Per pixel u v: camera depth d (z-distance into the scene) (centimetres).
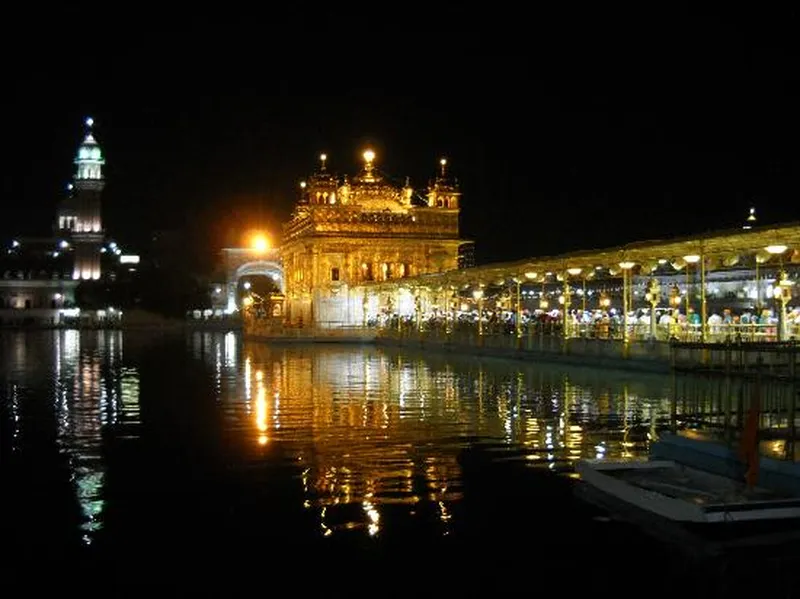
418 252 7412
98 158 15350
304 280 7438
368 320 7069
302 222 7644
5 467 1594
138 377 3591
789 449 1223
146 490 1396
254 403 2547
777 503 1111
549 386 2919
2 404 2580
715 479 1263
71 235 16262
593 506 1251
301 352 5575
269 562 1043
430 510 1246
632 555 1042
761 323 3344
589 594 932
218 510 1267
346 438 1867
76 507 1297
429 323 6119
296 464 1583
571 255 3997
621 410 2252
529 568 1009
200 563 1042
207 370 3969
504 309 6344
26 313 14500
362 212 7338
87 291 13588
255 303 9512
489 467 1533
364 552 1072
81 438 1919
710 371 1351
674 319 3653
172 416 2270
